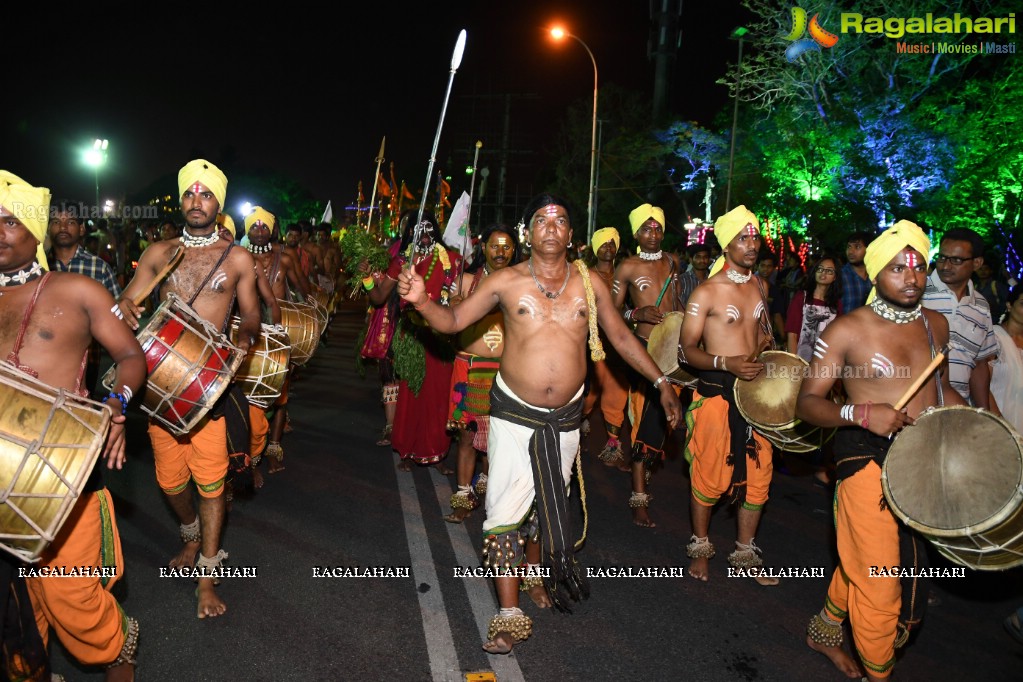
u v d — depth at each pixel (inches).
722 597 191.6
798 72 1103.6
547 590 177.5
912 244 143.3
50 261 230.2
